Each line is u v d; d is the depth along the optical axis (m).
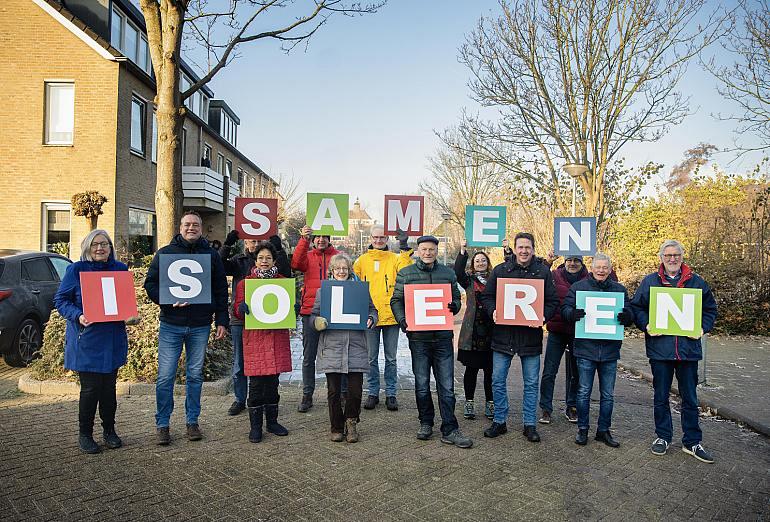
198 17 8.93
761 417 6.09
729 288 13.27
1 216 14.95
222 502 3.72
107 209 15.13
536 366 5.32
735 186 21.94
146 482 4.01
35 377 6.68
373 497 3.88
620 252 16.61
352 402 5.06
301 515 3.58
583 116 14.61
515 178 17.70
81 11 15.96
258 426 4.99
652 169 16.11
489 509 3.77
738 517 3.80
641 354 10.38
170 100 8.09
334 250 6.60
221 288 5.20
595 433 5.60
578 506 3.87
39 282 8.40
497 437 5.36
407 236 7.11
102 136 15.13
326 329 5.07
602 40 13.95
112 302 4.53
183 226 5.03
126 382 6.46
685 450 5.04
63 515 3.47
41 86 15.02
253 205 6.48
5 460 4.35
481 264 6.02
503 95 15.51
